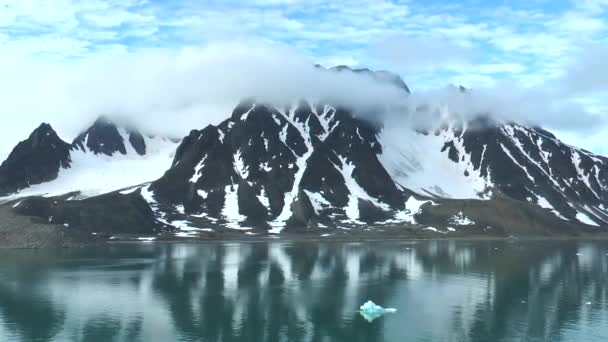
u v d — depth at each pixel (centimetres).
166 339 9731
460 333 10012
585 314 11319
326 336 9888
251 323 10694
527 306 12012
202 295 13150
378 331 10138
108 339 9725
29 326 10469
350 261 19475
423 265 18400
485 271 16975
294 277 15750
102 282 14812
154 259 19975
